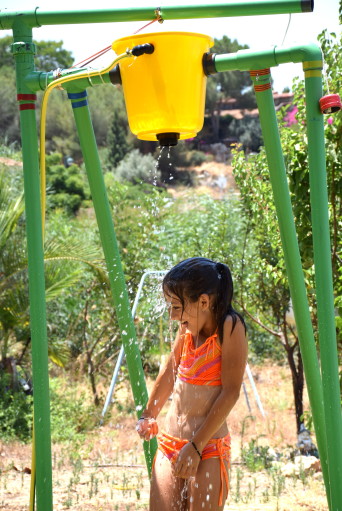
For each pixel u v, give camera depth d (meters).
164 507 3.12
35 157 3.36
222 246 8.91
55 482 6.09
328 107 3.05
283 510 5.23
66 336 11.73
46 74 3.35
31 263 3.32
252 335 12.83
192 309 3.17
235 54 3.23
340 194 5.82
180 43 3.20
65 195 35.47
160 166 48.16
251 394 10.71
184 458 3.02
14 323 9.78
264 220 7.12
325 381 3.08
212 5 3.14
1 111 49.22
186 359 3.26
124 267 10.52
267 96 3.25
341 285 5.86
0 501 5.48
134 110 3.33
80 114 3.64
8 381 9.65
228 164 52.81
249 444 7.05
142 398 3.78
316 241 3.11
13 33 3.35
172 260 10.51
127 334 3.80
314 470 6.57
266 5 3.07
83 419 8.81
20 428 8.46
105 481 6.21
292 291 3.39
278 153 3.30
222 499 3.11
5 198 9.84
